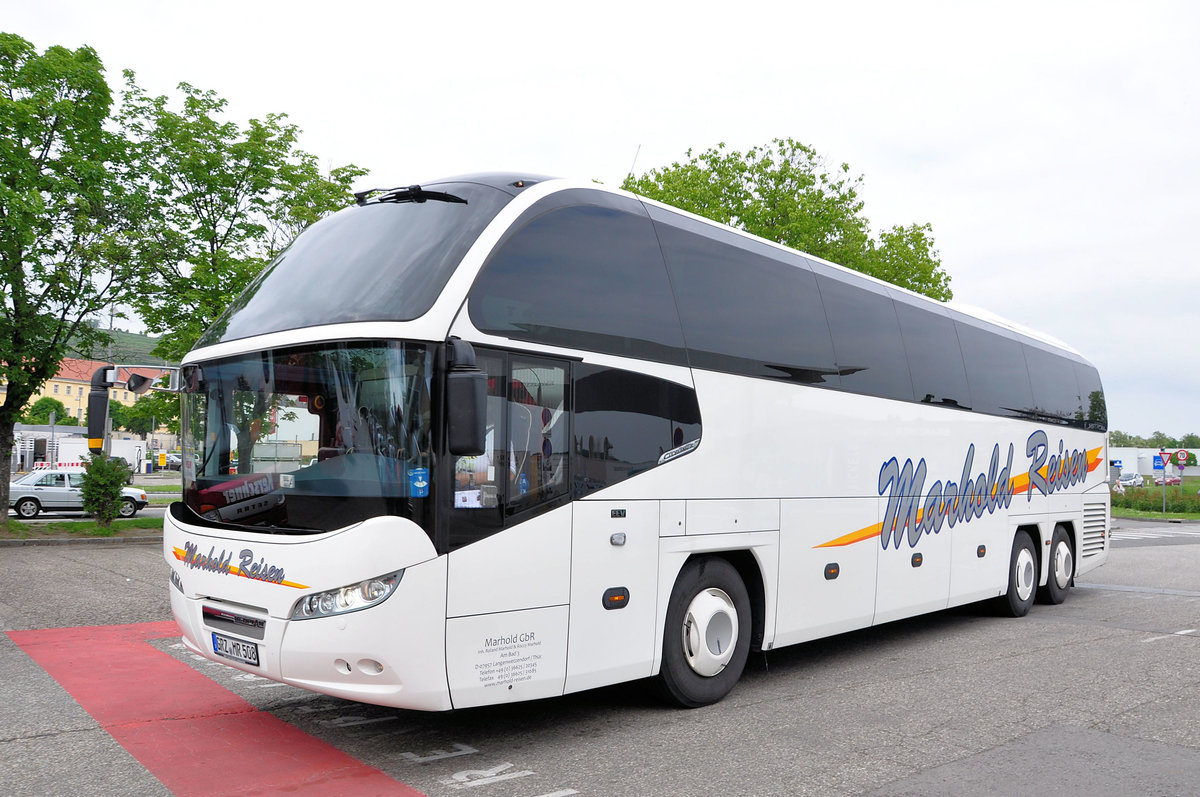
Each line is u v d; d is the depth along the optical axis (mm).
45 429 66875
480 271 5207
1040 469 11836
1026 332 12508
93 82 20688
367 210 6059
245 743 5496
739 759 5262
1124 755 5363
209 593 5316
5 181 19703
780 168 28344
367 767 5059
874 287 9062
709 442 6570
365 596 4633
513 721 6109
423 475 4789
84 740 5543
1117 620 11016
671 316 6445
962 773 5020
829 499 7773
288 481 5004
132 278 22172
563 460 5512
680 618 6340
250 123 24219
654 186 27953
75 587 12898
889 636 9836
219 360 5617
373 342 4906
